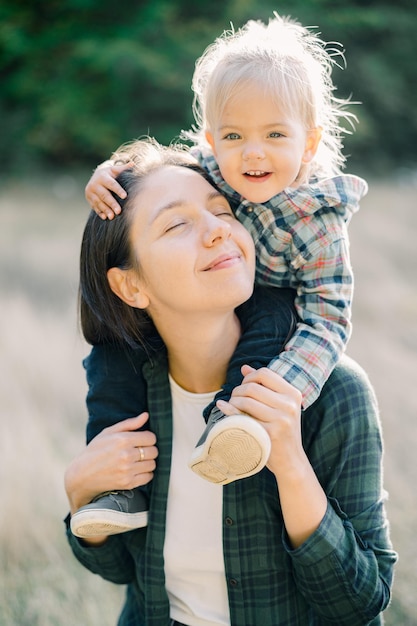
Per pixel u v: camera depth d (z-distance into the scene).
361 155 14.10
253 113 1.75
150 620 1.58
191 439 1.62
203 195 1.55
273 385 1.44
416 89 14.27
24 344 4.25
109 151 13.58
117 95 13.50
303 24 13.59
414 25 14.05
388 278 5.49
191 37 13.52
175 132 13.35
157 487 1.60
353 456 1.53
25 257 6.88
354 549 1.46
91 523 1.54
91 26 14.34
